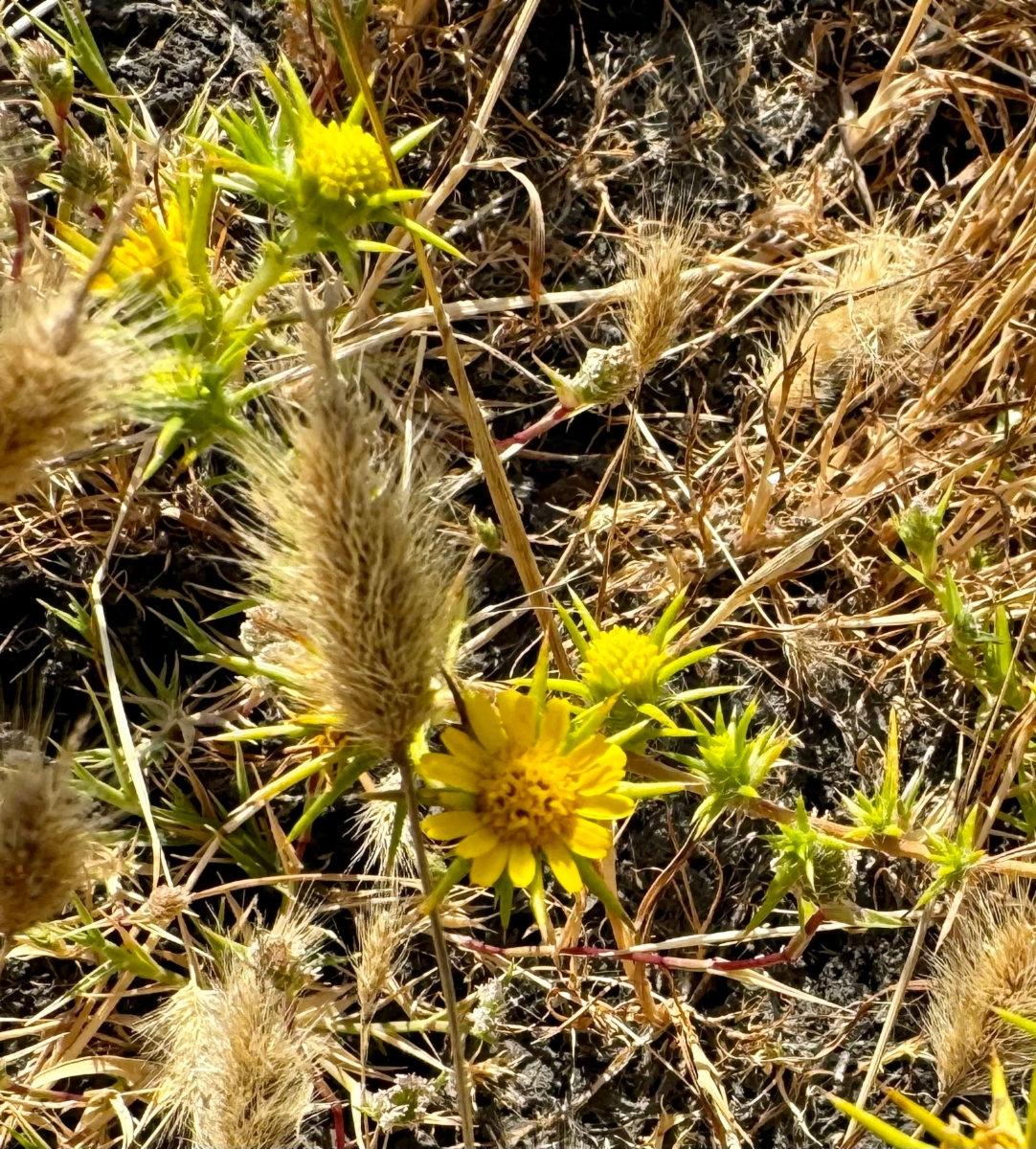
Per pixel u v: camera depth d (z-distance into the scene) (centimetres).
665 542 32
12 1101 27
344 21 25
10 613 29
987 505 32
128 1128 27
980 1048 25
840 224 34
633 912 30
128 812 28
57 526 30
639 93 34
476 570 30
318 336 22
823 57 36
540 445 32
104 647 28
